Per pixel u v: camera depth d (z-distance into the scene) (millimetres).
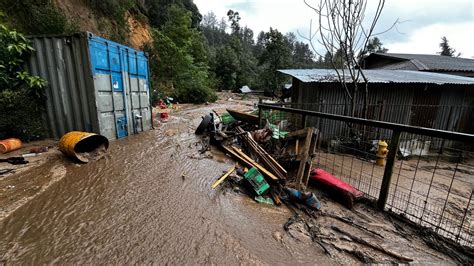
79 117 5680
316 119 7766
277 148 5215
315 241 2561
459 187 4863
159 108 14742
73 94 5551
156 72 18891
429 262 2281
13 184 3537
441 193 4371
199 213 3018
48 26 8164
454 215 3416
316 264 2232
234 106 20641
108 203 3160
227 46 49406
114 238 2453
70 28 8883
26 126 5340
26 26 7836
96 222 2719
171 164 4820
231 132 6648
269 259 2273
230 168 4758
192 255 2262
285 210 3236
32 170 4047
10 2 7551
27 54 5406
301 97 8852
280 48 36469
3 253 2176
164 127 8930
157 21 25250
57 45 5301
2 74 5207
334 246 2482
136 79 7238
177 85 20516
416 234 2730
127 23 15469
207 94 22281
